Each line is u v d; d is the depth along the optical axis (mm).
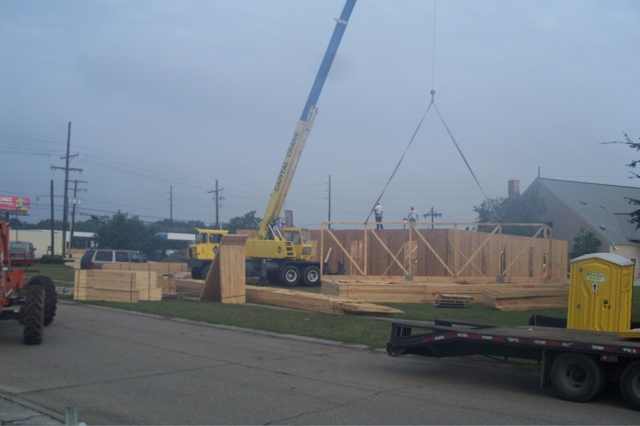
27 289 11188
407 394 7773
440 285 20078
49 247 65938
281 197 26469
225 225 75500
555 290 19203
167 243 70125
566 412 7008
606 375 7441
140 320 14930
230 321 14617
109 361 9461
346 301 16266
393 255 25875
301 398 7371
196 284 22594
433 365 10055
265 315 15672
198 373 8695
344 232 29438
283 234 27016
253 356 10305
